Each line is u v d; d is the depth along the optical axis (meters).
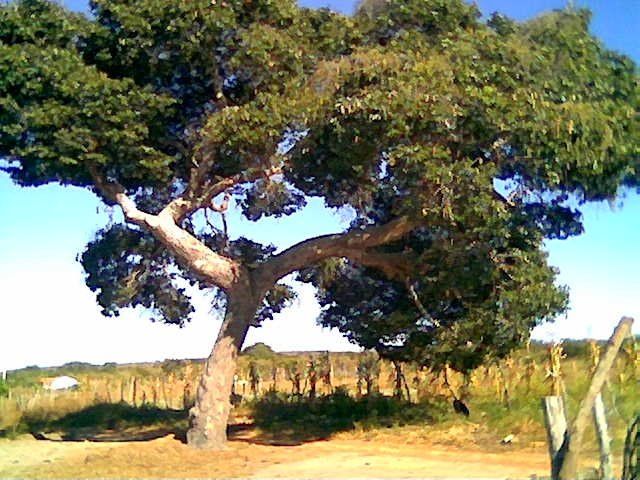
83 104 16.62
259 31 16.94
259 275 19.03
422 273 20.20
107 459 16.52
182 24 16.70
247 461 16.34
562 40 17.05
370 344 22.80
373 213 20.34
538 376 22.34
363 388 26.67
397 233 18.66
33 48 16.75
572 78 16.52
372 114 15.15
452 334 20.31
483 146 16.06
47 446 19.48
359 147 16.09
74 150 16.97
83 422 25.05
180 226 19.84
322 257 19.31
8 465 16.23
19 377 39.66
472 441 18.48
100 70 17.88
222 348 18.47
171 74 18.11
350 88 15.88
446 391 24.36
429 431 20.19
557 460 7.30
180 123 18.83
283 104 16.33
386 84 15.41
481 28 17.31
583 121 15.38
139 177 18.33
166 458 16.58
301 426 22.50
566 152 15.35
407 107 14.98
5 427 22.97
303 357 29.86
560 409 7.45
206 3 16.70
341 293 23.38
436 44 17.06
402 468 15.09
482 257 18.25
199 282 23.72
